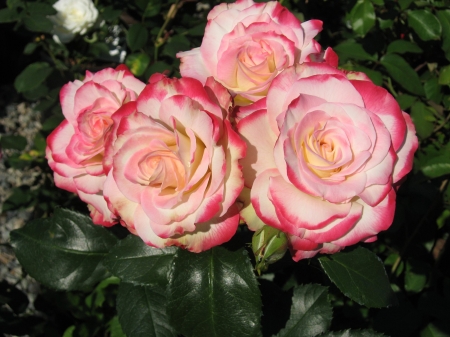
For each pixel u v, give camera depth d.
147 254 0.36
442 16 0.50
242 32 0.31
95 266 0.42
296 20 0.31
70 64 0.66
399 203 0.51
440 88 0.53
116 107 0.32
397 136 0.27
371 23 0.48
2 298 0.53
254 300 0.31
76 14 0.59
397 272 0.54
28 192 0.73
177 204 0.26
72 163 0.32
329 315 0.40
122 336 0.55
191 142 0.26
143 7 0.57
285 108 0.27
